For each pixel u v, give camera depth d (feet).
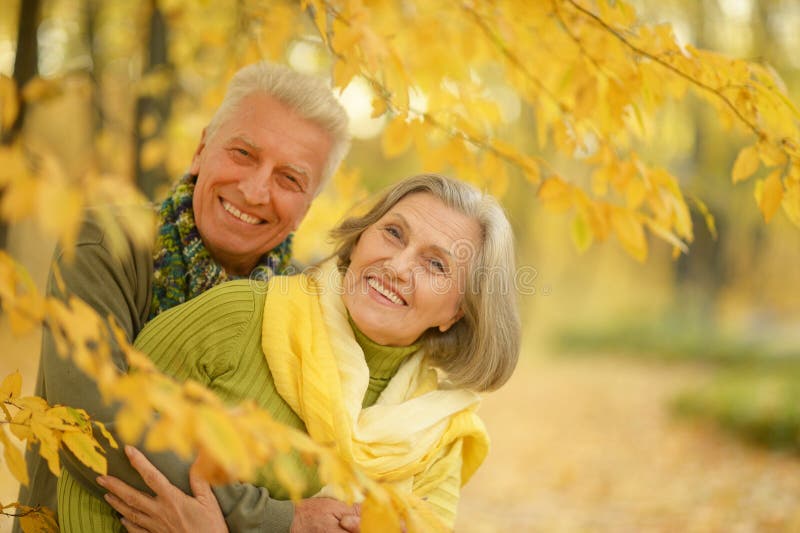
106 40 19.22
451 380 7.06
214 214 7.00
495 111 9.04
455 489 7.01
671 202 7.66
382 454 6.36
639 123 7.45
